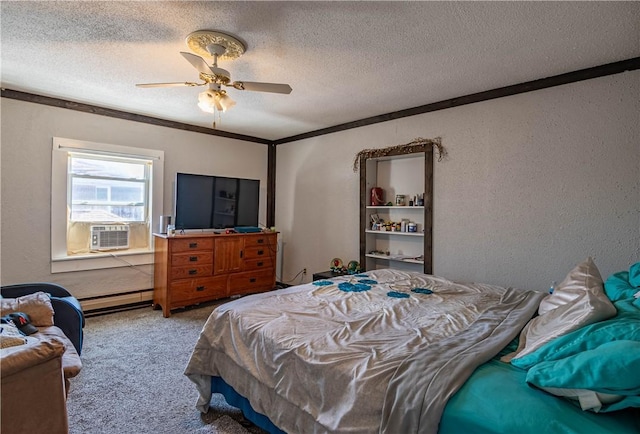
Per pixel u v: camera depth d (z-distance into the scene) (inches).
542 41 88.0
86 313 149.3
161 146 171.0
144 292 166.6
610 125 100.7
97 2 73.6
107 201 159.6
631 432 35.4
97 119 151.1
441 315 74.7
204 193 172.1
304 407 55.9
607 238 101.2
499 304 82.6
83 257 148.5
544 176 112.4
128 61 103.7
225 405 82.8
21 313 87.0
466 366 48.2
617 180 99.6
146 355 109.0
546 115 112.0
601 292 58.6
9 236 132.1
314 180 191.3
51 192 140.4
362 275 122.5
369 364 52.4
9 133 131.1
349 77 113.3
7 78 118.6
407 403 44.9
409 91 126.3
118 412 78.3
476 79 114.2
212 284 164.4
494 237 123.3
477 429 39.7
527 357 47.6
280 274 213.5
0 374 44.5
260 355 65.9
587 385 36.9
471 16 77.0
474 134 128.3
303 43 90.4
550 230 111.2
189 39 87.8
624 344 37.3
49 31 86.1
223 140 194.7
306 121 170.7
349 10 75.3
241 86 95.9
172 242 150.3
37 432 48.4
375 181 168.6
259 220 214.1
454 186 133.6
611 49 92.0
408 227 151.8
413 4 72.8
